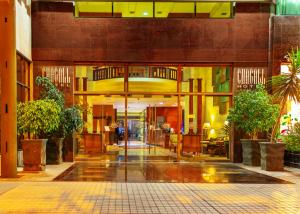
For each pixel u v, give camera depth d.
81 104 13.03
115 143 13.77
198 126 13.27
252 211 6.09
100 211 6.01
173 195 7.27
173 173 10.20
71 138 12.56
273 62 12.66
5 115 9.19
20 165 11.23
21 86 11.74
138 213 5.92
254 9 12.71
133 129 15.02
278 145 10.79
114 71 13.01
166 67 13.02
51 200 6.75
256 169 11.16
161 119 14.84
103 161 12.77
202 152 13.28
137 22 12.60
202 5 12.88
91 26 12.55
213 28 12.65
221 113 13.30
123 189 7.83
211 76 13.14
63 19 12.52
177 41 12.62
